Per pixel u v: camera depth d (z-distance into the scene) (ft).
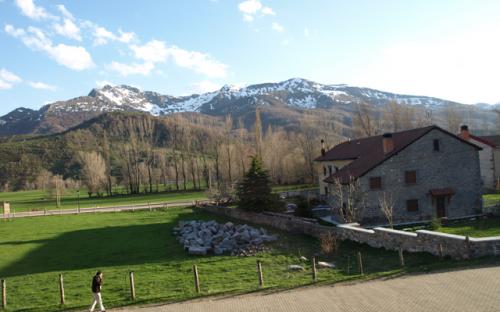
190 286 69.36
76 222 173.37
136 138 388.98
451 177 131.64
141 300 62.69
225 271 78.95
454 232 99.04
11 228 161.48
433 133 130.62
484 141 193.67
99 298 57.88
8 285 77.51
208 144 411.95
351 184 122.21
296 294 59.77
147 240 121.80
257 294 61.77
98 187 335.88
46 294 70.38
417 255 77.82
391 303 50.72
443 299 49.90
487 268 61.36
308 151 298.76
